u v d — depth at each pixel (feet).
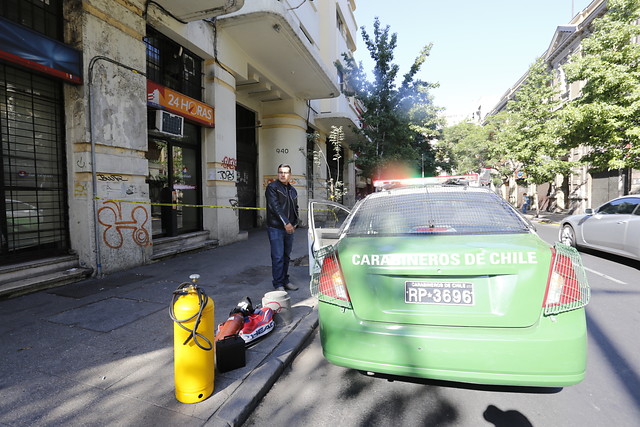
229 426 7.20
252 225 45.19
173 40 25.34
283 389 9.02
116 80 19.34
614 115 40.27
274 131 45.78
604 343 11.47
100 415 7.41
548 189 89.15
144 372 9.14
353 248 8.25
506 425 7.46
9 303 14.35
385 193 11.30
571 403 8.25
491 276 7.16
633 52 39.42
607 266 23.29
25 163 16.61
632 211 22.74
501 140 75.61
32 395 8.07
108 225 18.95
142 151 21.40
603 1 60.95
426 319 7.25
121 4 19.66
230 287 17.06
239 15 27.66
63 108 18.17
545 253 7.19
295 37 30.73
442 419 7.70
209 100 28.96
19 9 16.11
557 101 62.03
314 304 14.78
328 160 68.74
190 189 28.55
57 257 17.60
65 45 16.75
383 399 8.52
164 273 19.62
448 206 9.96
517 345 6.66
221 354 9.15
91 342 10.85
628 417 7.69
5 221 15.79
